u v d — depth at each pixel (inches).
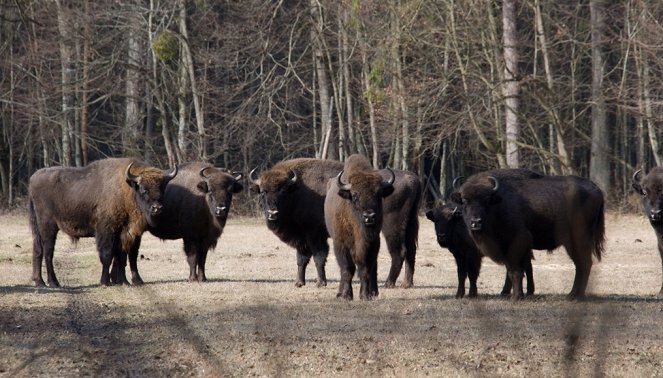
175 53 5521.7
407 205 2310.5
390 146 5984.3
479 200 1937.7
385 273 2797.7
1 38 6072.8
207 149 5994.1
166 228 2524.6
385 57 5118.1
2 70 6274.6
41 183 2420.0
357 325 1643.7
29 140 6505.9
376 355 1370.6
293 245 2418.8
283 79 5546.3
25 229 4581.7
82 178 2422.5
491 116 4854.8
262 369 1269.7
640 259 3095.5
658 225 2258.9
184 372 1259.2
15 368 1251.2
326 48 5482.3
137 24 5536.4
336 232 2004.2
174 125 6505.9
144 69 5511.8
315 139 5925.2
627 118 5324.8
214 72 6555.1
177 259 3221.0
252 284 2336.4
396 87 5113.2
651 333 1549.0
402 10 4822.8
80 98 6122.1
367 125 5693.9
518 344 1376.7
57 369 1283.2
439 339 1501.0
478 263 2034.9
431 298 2036.2
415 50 5118.1
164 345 1446.9
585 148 4746.6
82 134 5910.4
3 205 6230.3
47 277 2422.5
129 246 2413.9
